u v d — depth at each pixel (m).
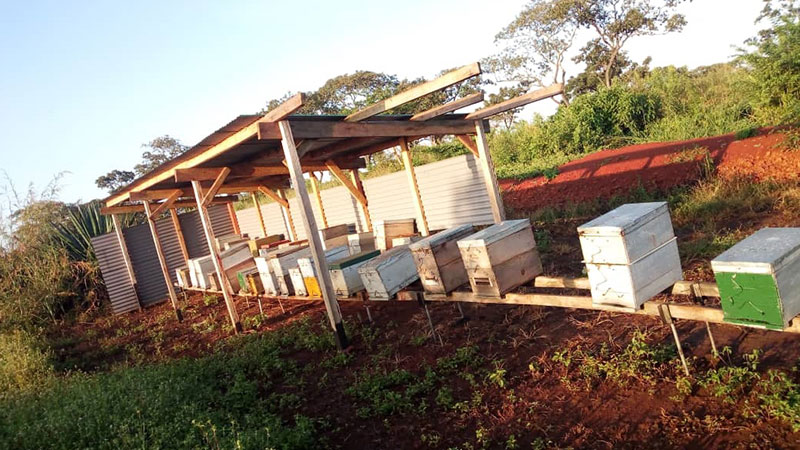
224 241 15.35
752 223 7.94
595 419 4.20
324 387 6.28
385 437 4.82
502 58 37.47
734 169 9.94
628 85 20.09
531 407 4.59
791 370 4.02
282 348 8.20
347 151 11.84
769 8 11.23
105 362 10.45
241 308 12.26
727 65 18.91
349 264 7.68
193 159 9.16
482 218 11.48
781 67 10.88
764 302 3.39
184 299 15.40
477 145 9.23
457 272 6.23
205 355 8.90
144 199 12.65
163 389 6.20
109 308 16.39
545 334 6.03
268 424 5.16
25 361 9.36
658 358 4.70
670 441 3.67
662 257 4.36
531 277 5.72
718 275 3.62
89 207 18.17
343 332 7.27
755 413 3.66
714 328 5.06
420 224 10.43
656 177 11.10
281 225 19.39
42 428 5.20
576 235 10.02
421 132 8.34
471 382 5.29
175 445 4.69
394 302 8.97
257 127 6.79
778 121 10.65
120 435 4.82
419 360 6.29
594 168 13.02
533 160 18.72
